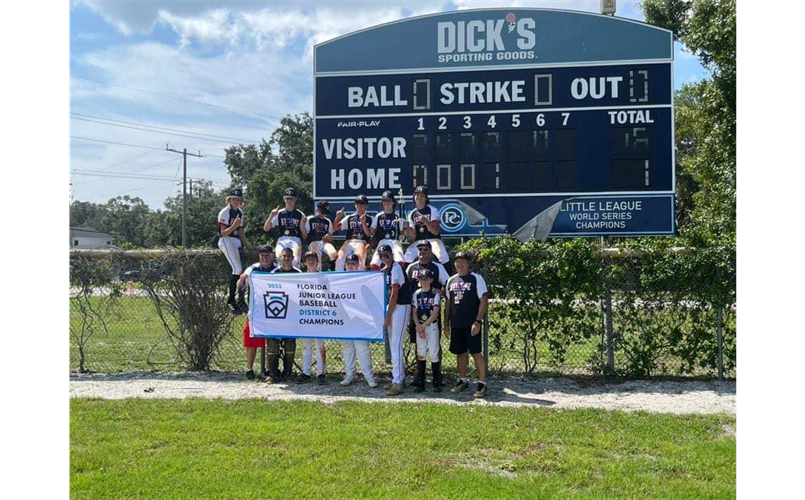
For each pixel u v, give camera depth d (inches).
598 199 455.5
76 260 388.2
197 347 386.6
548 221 458.9
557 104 461.4
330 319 340.2
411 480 202.5
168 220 2043.6
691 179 1212.5
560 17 462.9
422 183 473.4
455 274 342.3
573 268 343.9
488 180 466.6
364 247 382.3
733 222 687.7
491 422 265.6
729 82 714.8
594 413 277.4
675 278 338.3
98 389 337.7
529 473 210.8
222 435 246.8
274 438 243.6
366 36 482.0
